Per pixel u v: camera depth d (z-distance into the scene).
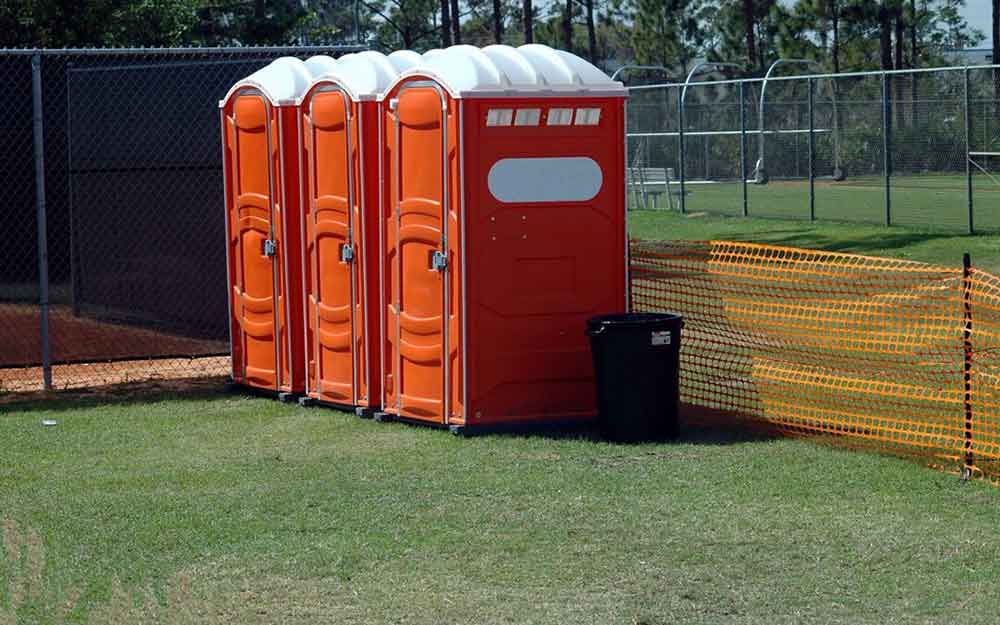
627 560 6.65
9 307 15.51
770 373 11.25
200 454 9.08
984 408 9.72
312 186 10.54
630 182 33.06
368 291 10.13
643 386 9.13
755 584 6.28
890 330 13.13
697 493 7.83
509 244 9.46
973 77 39.06
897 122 35.28
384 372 10.04
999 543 6.82
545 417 9.66
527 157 9.46
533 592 6.21
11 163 16.52
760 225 26.66
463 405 9.45
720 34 58.34
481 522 7.31
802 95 42.94
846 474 8.20
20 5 19.30
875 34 51.75
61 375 12.41
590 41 59.12
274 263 11.00
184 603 6.10
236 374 11.55
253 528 7.25
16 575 6.51
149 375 12.39
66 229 16.78
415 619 5.88
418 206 9.61
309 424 10.03
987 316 13.36
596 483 8.08
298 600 6.13
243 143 11.17
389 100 9.79
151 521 7.40
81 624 5.84
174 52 11.74
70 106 14.16
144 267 13.88
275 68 11.04
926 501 7.61
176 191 13.70
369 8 59.69
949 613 5.88
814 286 16.20
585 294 9.68
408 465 8.62
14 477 8.44
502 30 62.00
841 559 6.62
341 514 7.50
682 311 13.23
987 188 31.59
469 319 9.39
